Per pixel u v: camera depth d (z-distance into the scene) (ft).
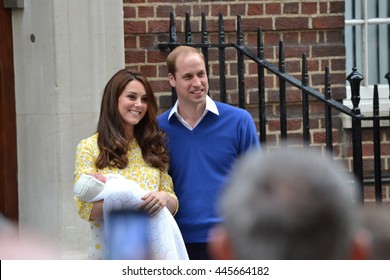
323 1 73.15
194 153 51.90
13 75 69.15
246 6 71.97
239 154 52.37
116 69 65.51
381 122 75.00
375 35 78.02
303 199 18.15
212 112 52.01
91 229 48.88
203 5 71.20
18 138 69.31
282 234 18.16
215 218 51.78
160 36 70.38
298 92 72.84
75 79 64.69
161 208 48.19
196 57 51.72
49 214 66.13
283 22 72.54
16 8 67.87
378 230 19.29
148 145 50.80
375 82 78.28
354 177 65.10
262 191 18.34
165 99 70.08
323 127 73.41
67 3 64.34
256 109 72.90
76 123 64.80
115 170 49.85
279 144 72.79
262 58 65.57
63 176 64.80
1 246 21.21
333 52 73.56
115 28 65.46
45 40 65.36
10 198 69.97
